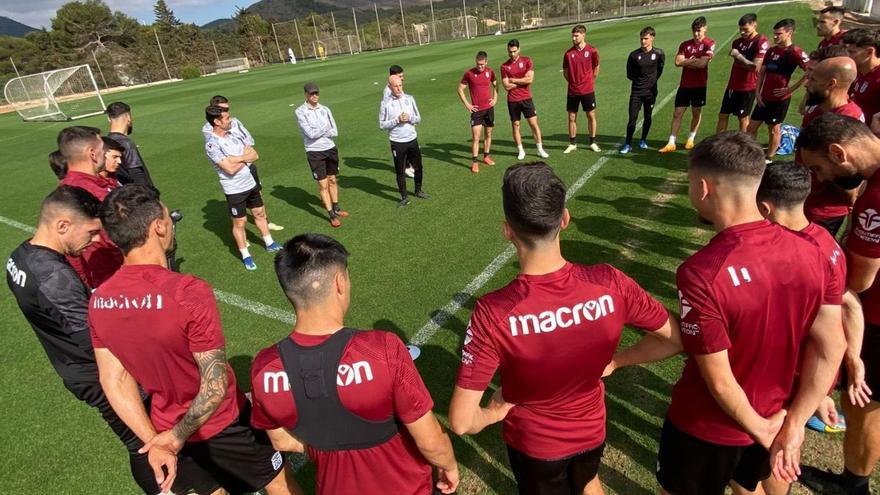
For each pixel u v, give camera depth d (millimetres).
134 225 2027
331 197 6781
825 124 2105
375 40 56531
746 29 6910
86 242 2566
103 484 3150
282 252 1629
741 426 1766
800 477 2609
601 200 6301
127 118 5453
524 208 1534
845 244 2137
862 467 2369
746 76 7062
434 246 5746
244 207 5664
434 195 7348
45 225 2467
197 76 46188
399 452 1761
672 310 4051
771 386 1782
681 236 5203
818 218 3186
